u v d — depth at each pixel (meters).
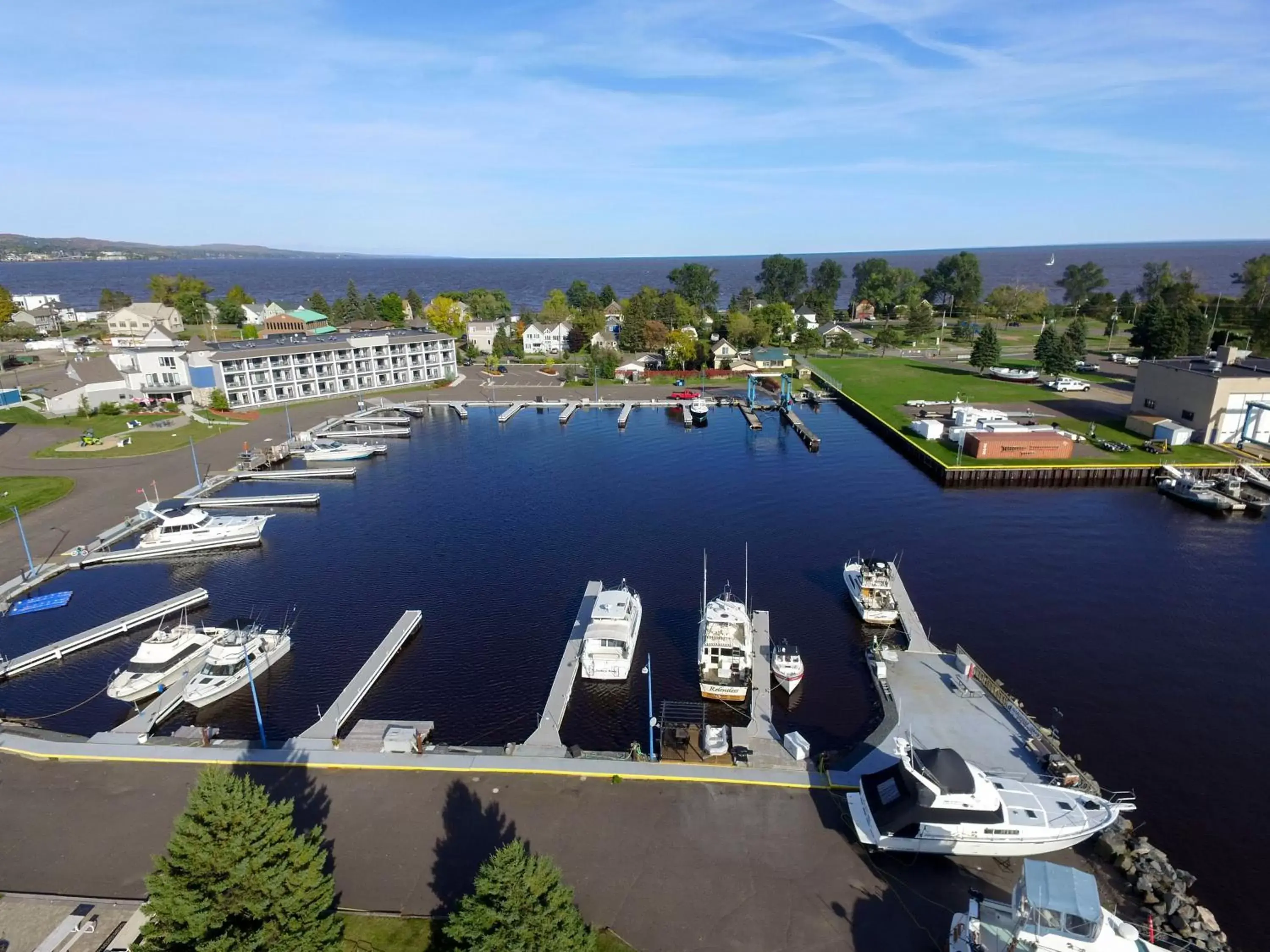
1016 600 53.09
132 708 42.50
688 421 110.06
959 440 88.56
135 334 186.38
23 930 24.56
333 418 110.56
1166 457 83.31
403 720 39.62
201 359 113.94
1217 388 85.19
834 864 27.03
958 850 26.94
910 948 23.61
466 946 20.00
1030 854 27.39
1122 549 62.44
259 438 98.88
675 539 65.06
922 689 40.25
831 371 143.25
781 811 29.80
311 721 40.34
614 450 96.44
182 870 20.50
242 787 21.56
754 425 106.50
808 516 70.69
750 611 51.31
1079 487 79.88
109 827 29.64
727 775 31.86
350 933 24.14
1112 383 125.00
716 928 24.33
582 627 48.06
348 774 32.28
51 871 27.28
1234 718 39.72
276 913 20.45
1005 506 73.31
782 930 24.27
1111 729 38.75
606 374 144.25
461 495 78.81
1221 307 177.00
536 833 28.66
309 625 50.75
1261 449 85.25
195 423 105.81
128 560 62.22
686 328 170.25
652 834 28.55
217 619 51.91
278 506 76.06
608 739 37.72
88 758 34.09
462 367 157.25
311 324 188.00
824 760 33.38
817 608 52.00
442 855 27.56
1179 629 49.00
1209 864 30.05
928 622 49.97
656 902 25.34
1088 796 29.16
